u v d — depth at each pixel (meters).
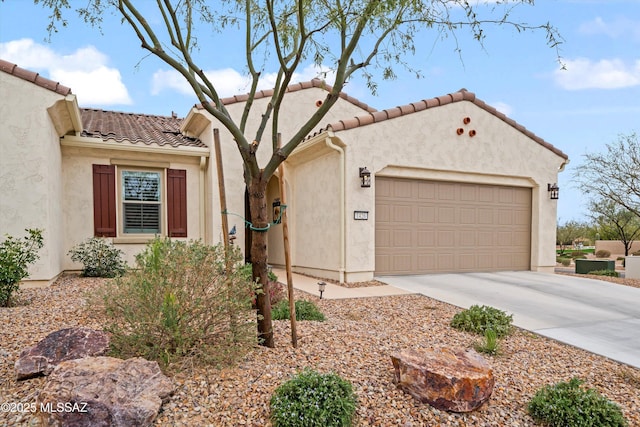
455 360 3.97
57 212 9.08
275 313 6.04
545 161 12.55
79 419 2.78
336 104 12.88
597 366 4.92
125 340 3.79
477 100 11.49
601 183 18.92
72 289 7.70
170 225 11.38
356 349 4.75
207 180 11.78
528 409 3.71
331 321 6.08
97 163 10.52
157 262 3.83
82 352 3.79
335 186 10.06
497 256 12.00
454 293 8.66
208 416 3.21
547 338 5.92
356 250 9.82
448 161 11.06
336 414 3.19
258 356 4.30
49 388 2.91
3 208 7.66
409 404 3.61
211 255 4.12
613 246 32.97
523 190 12.49
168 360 3.71
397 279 10.09
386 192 10.51
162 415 3.15
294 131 12.33
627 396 4.15
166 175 11.35
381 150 10.21
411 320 6.51
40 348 3.82
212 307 3.97
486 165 11.59
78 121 9.16
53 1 4.46
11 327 5.02
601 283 10.27
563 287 9.61
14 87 7.75
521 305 7.80
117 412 2.85
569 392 3.70
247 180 4.66
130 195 11.02
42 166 7.93
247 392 3.55
